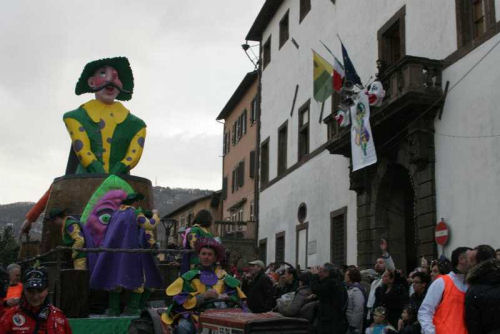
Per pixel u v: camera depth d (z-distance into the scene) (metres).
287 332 5.14
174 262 10.96
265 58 28.11
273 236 24.70
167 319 5.93
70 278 8.50
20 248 12.71
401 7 15.46
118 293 9.01
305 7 23.16
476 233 11.86
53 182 11.17
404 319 7.25
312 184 20.72
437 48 13.73
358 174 16.58
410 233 15.83
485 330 4.99
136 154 12.09
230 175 37.34
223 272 6.28
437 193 13.21
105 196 9.63
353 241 17.17
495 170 11.49
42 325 4.64
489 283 5.02
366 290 9.95
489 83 11.84
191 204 47.91
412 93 12.88
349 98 15.29
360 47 17.81
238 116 35.97
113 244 9.05
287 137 24.12
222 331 5.28
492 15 12.00
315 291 8.32
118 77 12.52
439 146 13.26
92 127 11.92
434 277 7.18
